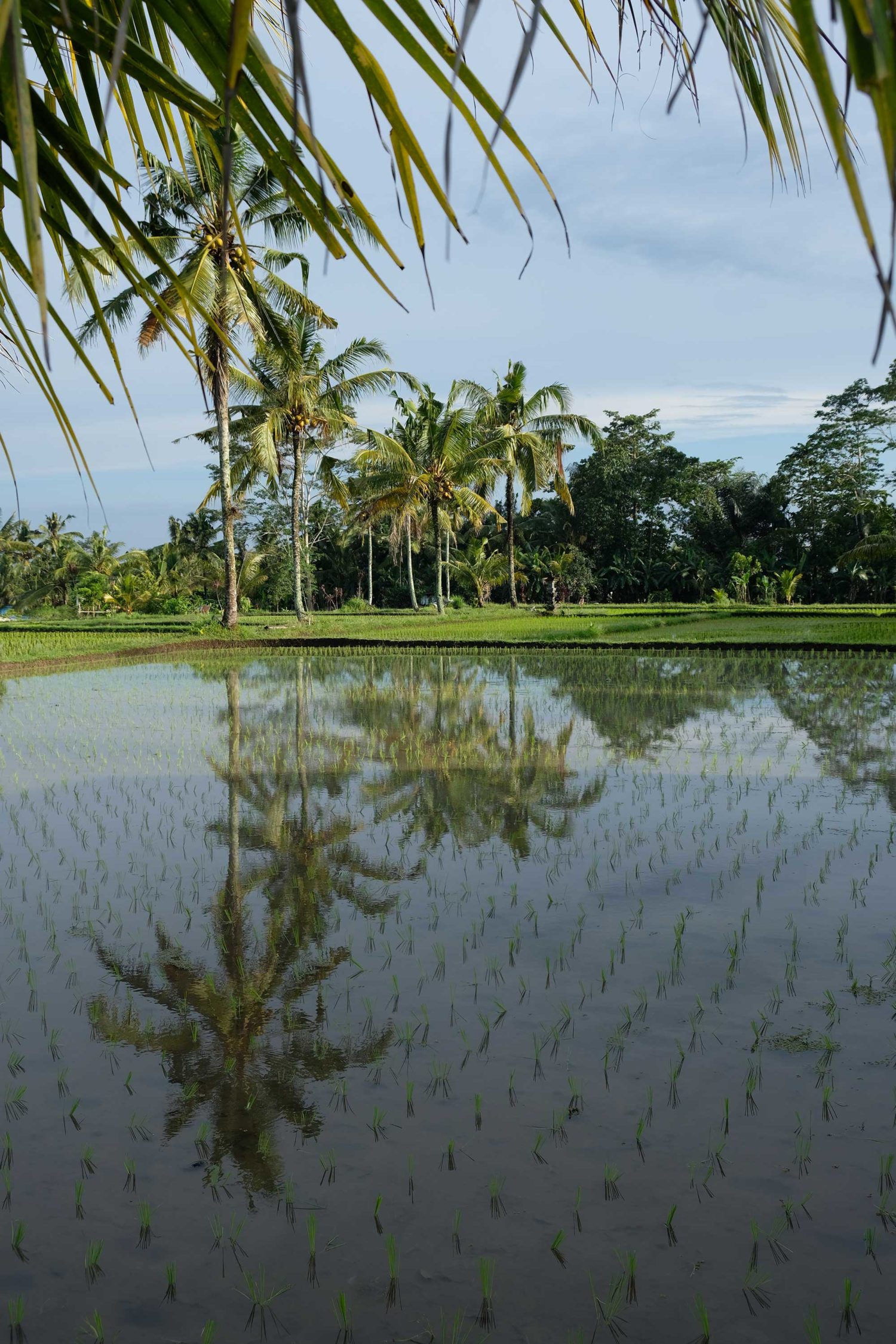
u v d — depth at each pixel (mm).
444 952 4086
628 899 4770
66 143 1540
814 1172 2518
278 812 6688
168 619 34406
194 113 1507
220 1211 2396
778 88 853
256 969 3932
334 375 26188
